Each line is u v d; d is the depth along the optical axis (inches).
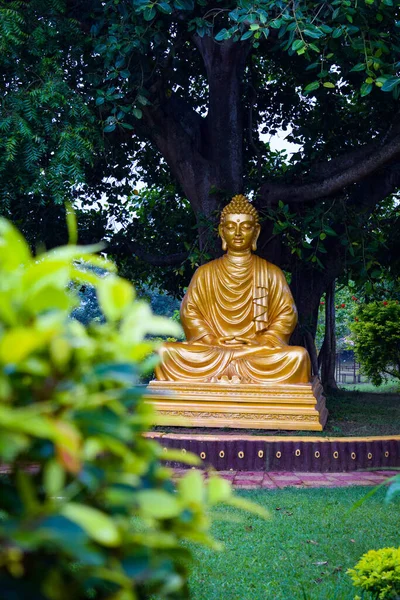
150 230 616.4
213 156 475.2
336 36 325.4
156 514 46.1
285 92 556.4
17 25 362.0
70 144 363.6
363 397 557.0
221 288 406.9
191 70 549.3
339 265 499.8
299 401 360.2
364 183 486.9
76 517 40.1
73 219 48.0
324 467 314.5
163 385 366.6
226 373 371.2
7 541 38.9
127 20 378.3
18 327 44.9
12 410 43.3
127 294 51.3
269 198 452.8
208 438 319.9
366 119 494.0
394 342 599.8
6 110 364.2
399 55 370.3
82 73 429.7
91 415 45.1
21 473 44.4
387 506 236.2
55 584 42.6
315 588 153.6
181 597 53.2
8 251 46.5
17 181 388.5
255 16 323.9
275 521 215.2
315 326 528.7
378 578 127.3
